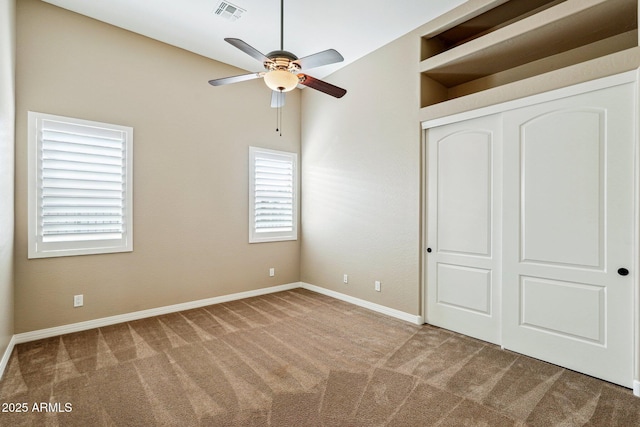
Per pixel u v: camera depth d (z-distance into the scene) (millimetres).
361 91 3945
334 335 3029
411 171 3389
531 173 2562
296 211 4883
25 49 2801
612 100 2168
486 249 2873
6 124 2383
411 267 3393
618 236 2158
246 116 4309
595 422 1793
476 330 2953
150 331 3100
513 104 2633
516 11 2854
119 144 3305
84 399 1995
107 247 3230
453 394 2062
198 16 3111
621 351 2148
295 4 2916
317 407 1926
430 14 3080
